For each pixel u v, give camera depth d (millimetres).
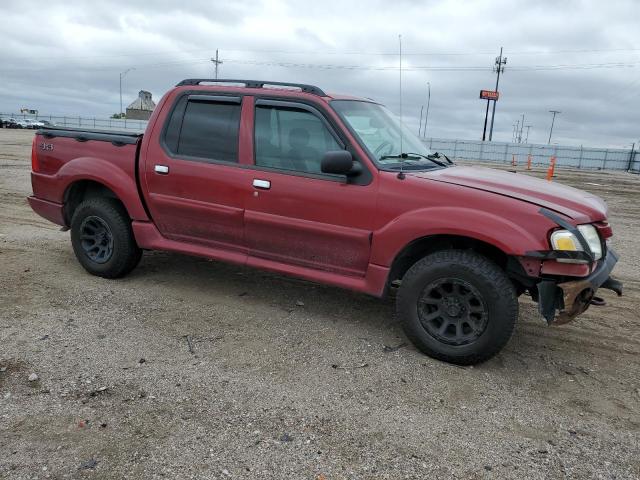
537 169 35562
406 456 2871
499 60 65375
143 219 5121
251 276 5805
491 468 2805
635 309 5309
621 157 43469
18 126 56312
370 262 4129
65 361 3723
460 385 3645
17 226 7844
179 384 3484
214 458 2779
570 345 4398
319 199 4215
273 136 4480
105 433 2943
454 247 4090
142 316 4582
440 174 4148
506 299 3666
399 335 4438
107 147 5230
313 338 4297
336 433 3041
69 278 5473
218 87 4809
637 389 3703
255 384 3529
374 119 4629
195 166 4742
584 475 2781
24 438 2875
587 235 3637
